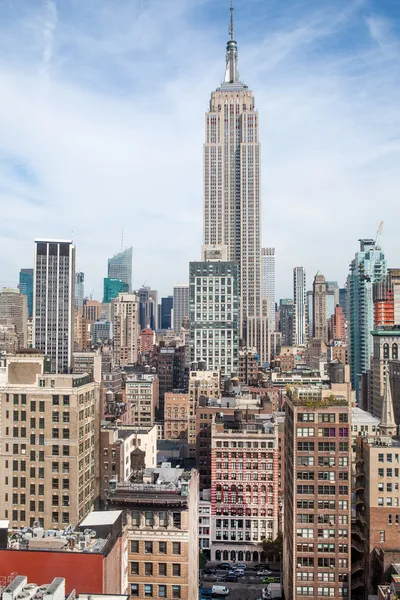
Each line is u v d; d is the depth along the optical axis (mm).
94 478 161750
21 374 149125
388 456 148500
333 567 145375
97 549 77750
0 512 147375
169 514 110500
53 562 73812
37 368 149125
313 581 145750
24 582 61781
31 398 147500
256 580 193250
